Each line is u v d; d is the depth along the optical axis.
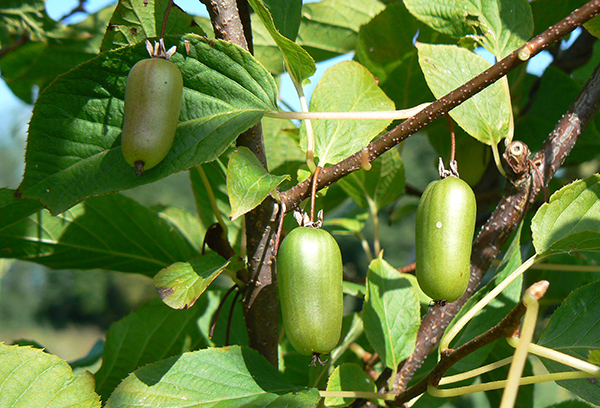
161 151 0.28
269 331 0.33
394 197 0.43
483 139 0.34
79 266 0.41
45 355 0.31
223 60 0.30
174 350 0.40
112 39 0.33
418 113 0.29
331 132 0.34
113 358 0.39
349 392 0.31
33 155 0.30
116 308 5.57
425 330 0.34
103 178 0.30
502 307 0.33
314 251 0.28
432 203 0.29
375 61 0.43
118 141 0.30
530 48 0.28
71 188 0.30
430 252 0.29
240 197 0.28
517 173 0.33
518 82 0.44
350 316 0.41
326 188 0.32
